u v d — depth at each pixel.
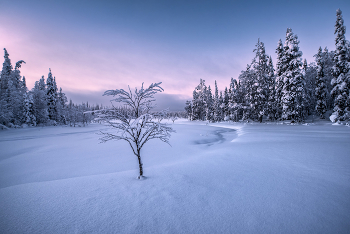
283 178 4.54
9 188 4.23
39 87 64.75
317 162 5.89
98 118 4.56
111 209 3.11
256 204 3.22
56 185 4.39
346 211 2.89
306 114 37.03
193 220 2.75
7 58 45.97
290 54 28.55
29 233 2.44
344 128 18.64
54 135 26.48
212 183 4.31
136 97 5.31
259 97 33.91
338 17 25.98
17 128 40.81
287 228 2.50
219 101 59.00
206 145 13.99
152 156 10.47
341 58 25.92
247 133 18.58
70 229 2.54
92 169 8.36
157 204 3.27
